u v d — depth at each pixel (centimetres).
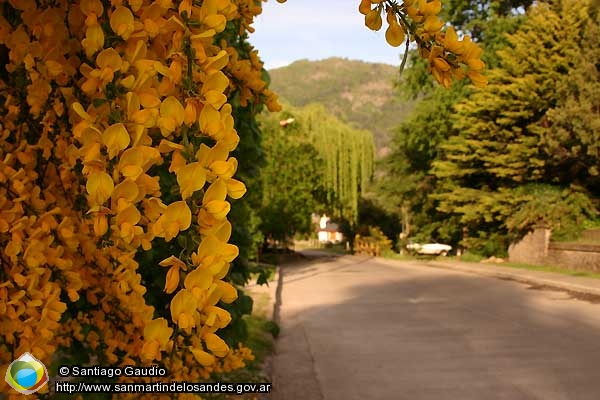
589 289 1483
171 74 107
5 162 147
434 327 1021
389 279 2119
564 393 605
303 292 1692
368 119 18875
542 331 951
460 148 2525
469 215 2506
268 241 3681
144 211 108
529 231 2388
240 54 263
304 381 660
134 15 118
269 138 3005
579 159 2070
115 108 107
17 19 152
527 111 2283
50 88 145
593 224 2205
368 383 655
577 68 1981
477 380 662
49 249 151
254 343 777
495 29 2702
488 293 1531
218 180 99
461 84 2688
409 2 125
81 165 159
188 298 95
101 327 218
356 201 3859
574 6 2191
